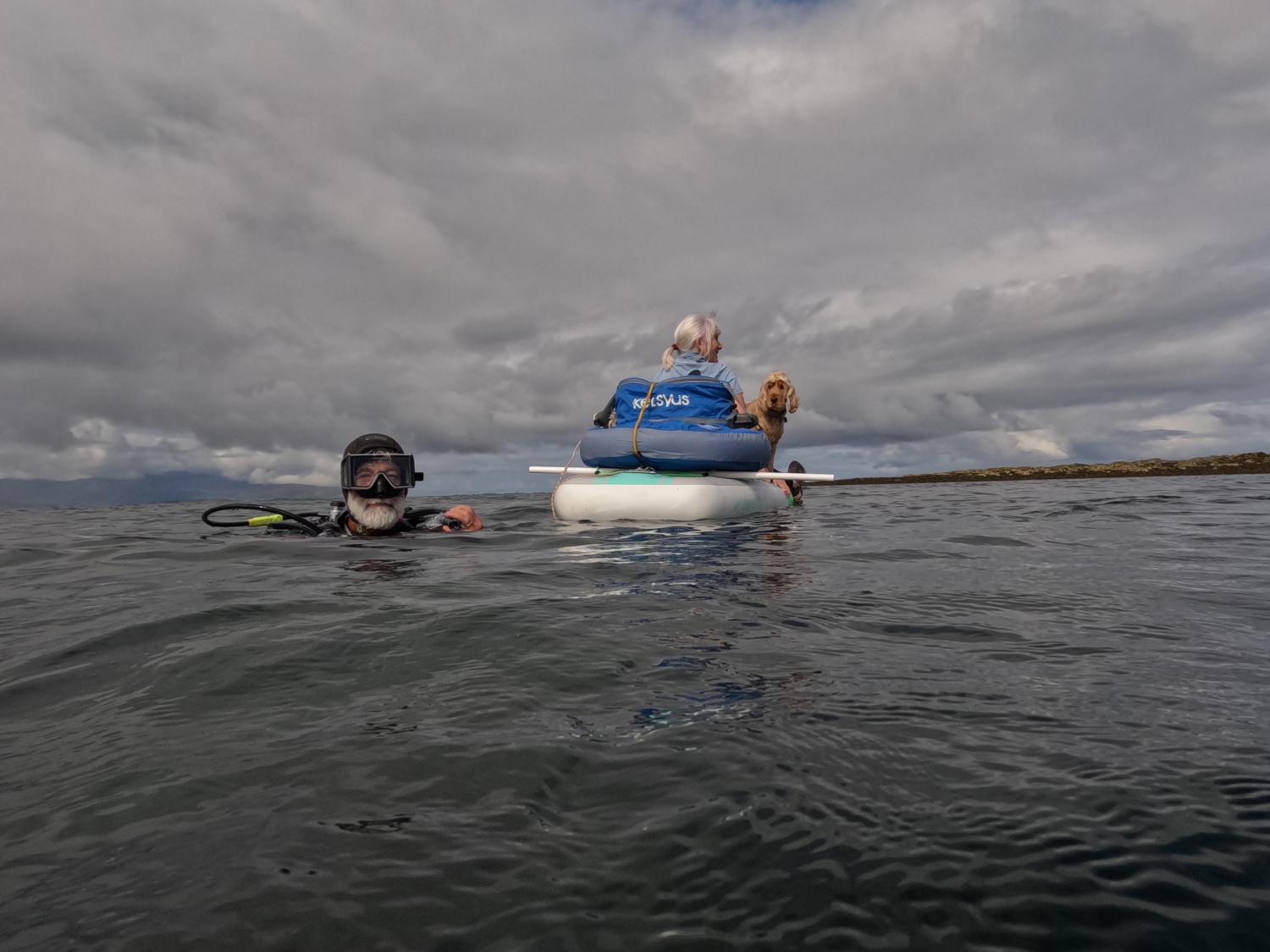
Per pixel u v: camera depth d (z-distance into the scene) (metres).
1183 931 0.79
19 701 1.64
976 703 1.50
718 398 6.06
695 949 0.78
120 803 1.13
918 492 12.68
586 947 0.78
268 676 1.75
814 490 14.95
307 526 5.29
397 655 1.89
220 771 1.23
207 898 0.88
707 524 5.38
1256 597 2.61
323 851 0.98
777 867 0.92
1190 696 1.54
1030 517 6.10
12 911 0.87
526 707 1.50
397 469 4.79
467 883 0.90
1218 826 1.00
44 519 8.73
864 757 1.23
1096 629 2.13
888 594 2.65
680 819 1.04
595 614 2.32
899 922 0.81
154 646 2.04
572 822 1.04
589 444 6.14
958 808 1.06
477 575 3.12
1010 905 0.84
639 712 1.46
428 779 1.18
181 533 5.63
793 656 1.84
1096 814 1.04
